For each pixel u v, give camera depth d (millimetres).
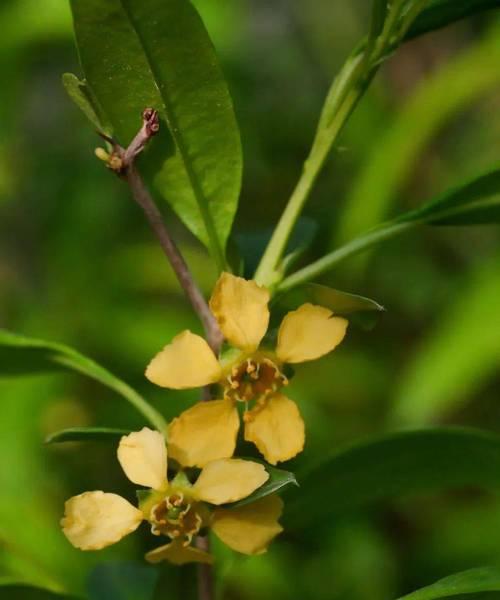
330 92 218
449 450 234
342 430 395
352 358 409
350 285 428
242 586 348
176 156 216
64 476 367
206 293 414
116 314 391
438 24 225
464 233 431
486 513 364
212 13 400
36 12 387
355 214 372
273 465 211
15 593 226
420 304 428
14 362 229
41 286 413
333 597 354
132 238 420
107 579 238
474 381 325
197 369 211
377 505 372
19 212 414
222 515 210
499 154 403
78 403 377
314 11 494
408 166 369
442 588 205
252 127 459
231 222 218
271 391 211
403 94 461
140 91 212
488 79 364
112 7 207
